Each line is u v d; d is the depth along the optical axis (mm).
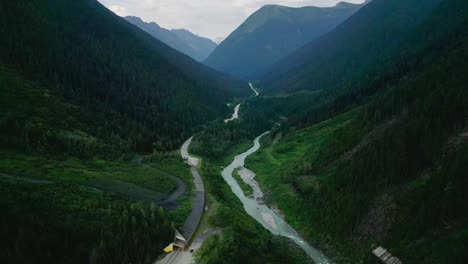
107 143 133375
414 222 66250
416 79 117250
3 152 95312
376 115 110062
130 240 64062
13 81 130125
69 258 57031
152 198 97438
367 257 68250
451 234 60156
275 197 112250
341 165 99250
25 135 104938
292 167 128750
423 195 69188
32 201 66312
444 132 80312
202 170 134000
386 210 73562
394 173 78750
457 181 65312
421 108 91000
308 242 84562
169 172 127438
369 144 94625
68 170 98438
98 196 80688
